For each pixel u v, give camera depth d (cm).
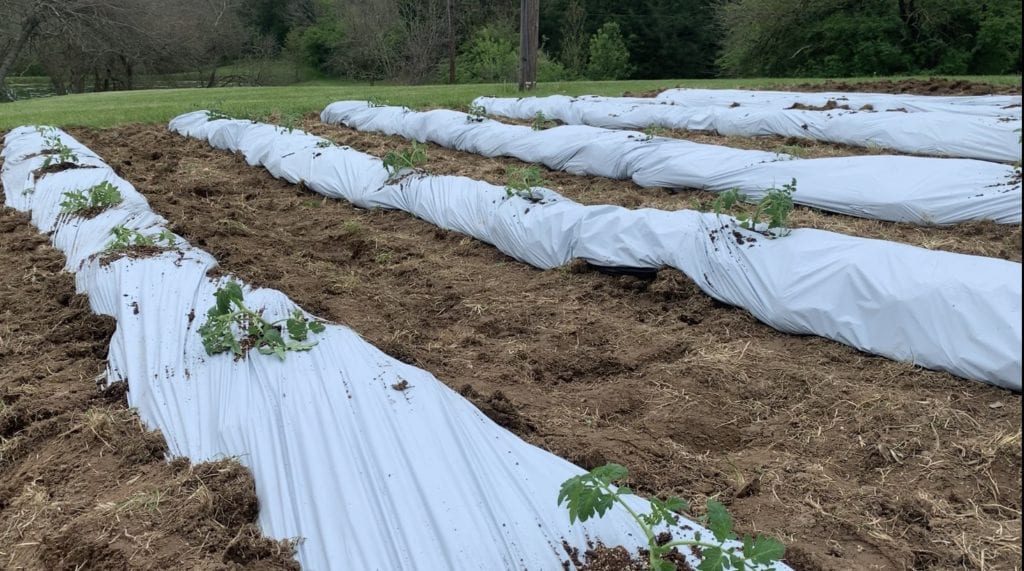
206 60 3438
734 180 652
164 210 617
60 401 330
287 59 3878
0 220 638
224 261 493
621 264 489
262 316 358
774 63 2712
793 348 394
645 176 717
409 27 3481
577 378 368
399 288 491
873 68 2442
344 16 3459
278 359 310
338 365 303
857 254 401
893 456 290
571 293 474
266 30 4012
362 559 220
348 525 231
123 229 459
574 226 520
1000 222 527
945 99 993
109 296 405
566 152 797
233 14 3531
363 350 317
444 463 249
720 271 445
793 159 661
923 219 547
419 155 723
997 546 239
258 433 275
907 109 963
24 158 796
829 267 402
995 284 350
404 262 543
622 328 418
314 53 3834
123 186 648
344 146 844
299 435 268
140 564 225
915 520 253
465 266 537
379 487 242
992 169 562
